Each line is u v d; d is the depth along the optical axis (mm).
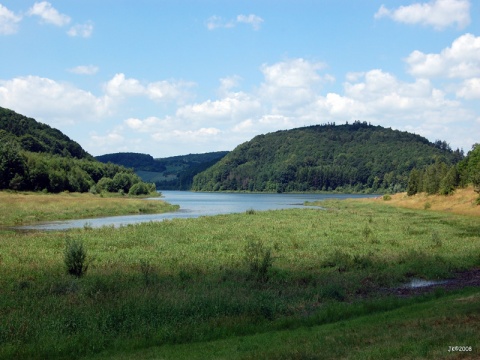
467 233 44656
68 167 148625
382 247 35125
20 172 119438
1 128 192250
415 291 21594
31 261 27672
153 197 175250
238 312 16688
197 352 12195
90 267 26156
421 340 11430
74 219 68125
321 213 74062
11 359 11992
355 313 16906
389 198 117375
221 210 95938
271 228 48688
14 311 16250
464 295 18641
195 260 29000
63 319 14836
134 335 14016
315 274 24938
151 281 21859
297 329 14695
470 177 89000
